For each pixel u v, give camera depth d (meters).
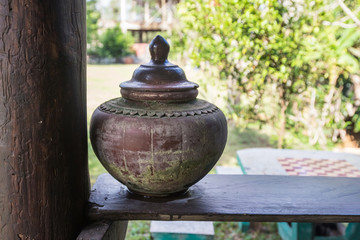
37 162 1.11
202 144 1.23
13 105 1.06
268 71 3.71
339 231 2.94
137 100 1.29
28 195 1.12
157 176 1.24
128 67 13.38
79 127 1.27
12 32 1.03
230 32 3.59
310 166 2.87
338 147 4.52
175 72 1.33
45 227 1.16
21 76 1.05
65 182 1.20
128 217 1.35
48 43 1.08
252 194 1.51
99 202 1.39
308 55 3.49
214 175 1.73
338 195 1.51
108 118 1.27
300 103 4.35
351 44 3.51
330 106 4.23
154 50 1.34
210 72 4.22
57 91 1.13
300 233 2.52
